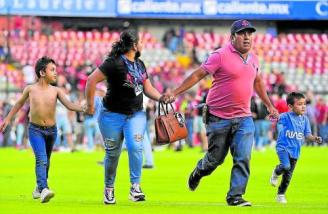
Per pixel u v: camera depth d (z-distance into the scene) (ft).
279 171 86.17
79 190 102.47
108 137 79.97
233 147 77.56
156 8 289.12
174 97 77.61
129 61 78.95
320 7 293.02
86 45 278.46
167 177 124.36
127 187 106.01
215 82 77.51
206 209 75.72
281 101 211.61
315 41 293.23
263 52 288.30
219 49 77.66
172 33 287.69
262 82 80.79
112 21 299.99
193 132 232.12
